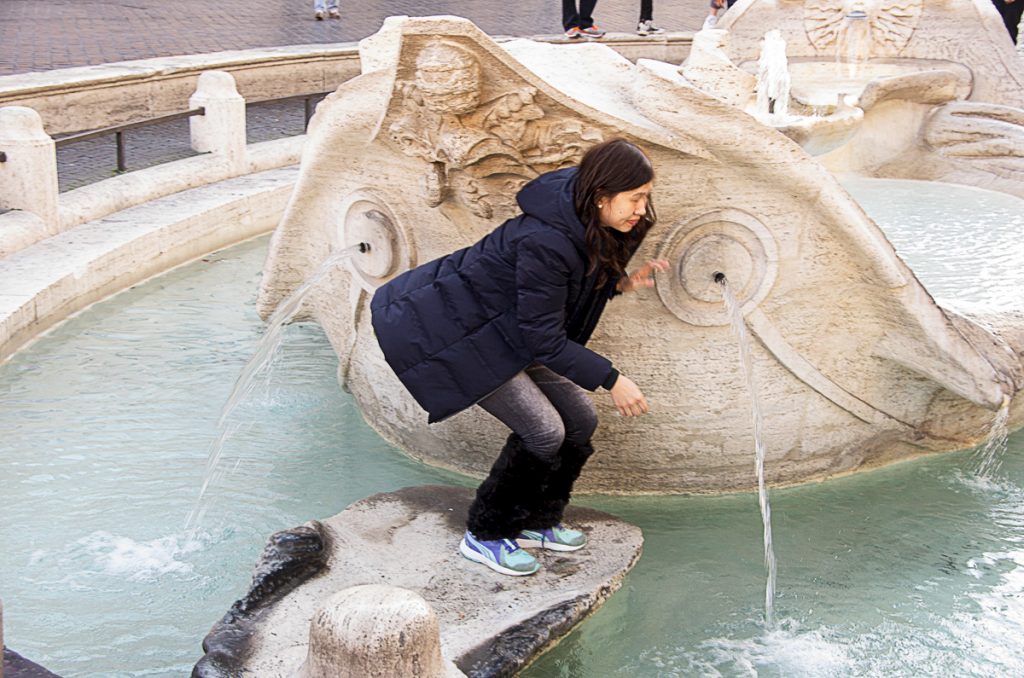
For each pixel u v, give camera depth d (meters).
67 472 4.90
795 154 4.17
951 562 4.32
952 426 4.95
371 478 4.88
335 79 13.41
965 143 9.97
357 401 5.38
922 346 4.50
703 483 4.74
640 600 4.08
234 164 9.19
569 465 3.99
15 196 7.20
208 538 4.44
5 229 6.98
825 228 4.34
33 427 5.30
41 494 4.72
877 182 10.05
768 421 4.63
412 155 4.20
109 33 15.38
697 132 4.10
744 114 4.11
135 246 7.30
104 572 4.21
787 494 4.77
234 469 4.94
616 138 3.72
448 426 4.82
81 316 6.73
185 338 6.44
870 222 4.32
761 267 4.36
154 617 3.96
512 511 3.96
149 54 13.91
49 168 7.25
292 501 4.70
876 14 10.73
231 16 17.69
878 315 4.53
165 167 8.73
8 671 3.15
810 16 11.01
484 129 4.00
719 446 4.66
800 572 4.25
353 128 4.54
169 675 3.66
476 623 3.69
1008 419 5.13
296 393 5.75
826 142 8.12
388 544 4.14
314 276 4.97
